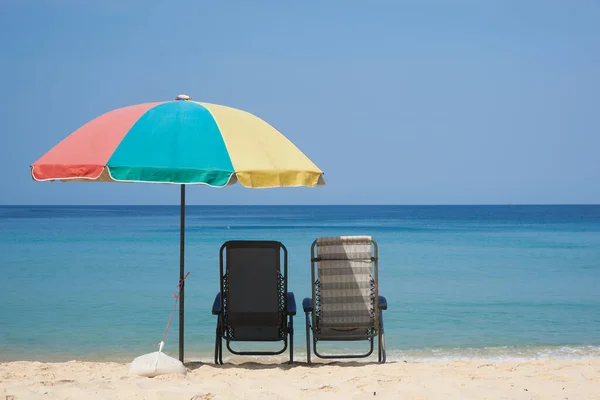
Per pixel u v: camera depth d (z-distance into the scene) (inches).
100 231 1576.0
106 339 349.4
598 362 232.5
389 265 752.3
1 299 488.4
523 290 543.5
